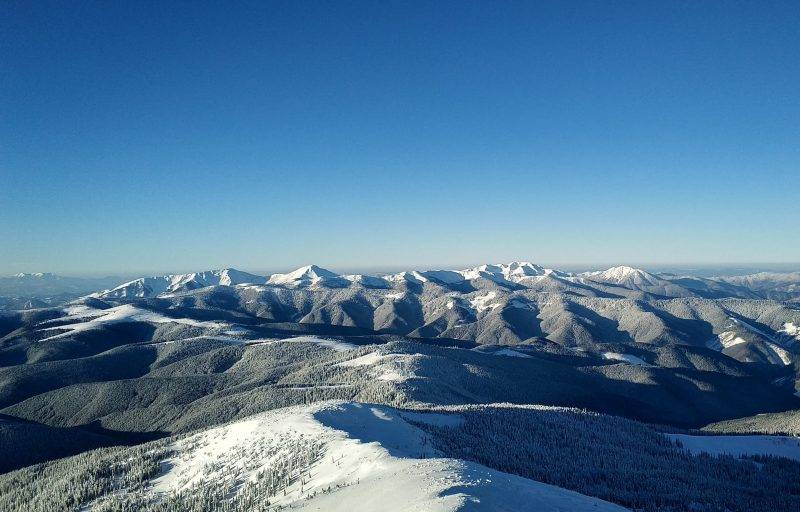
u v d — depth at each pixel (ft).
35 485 498.28
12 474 583.17
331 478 324.39
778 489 522.06
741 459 629.51
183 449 486.38
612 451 571.28
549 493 287.48
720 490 490.08
